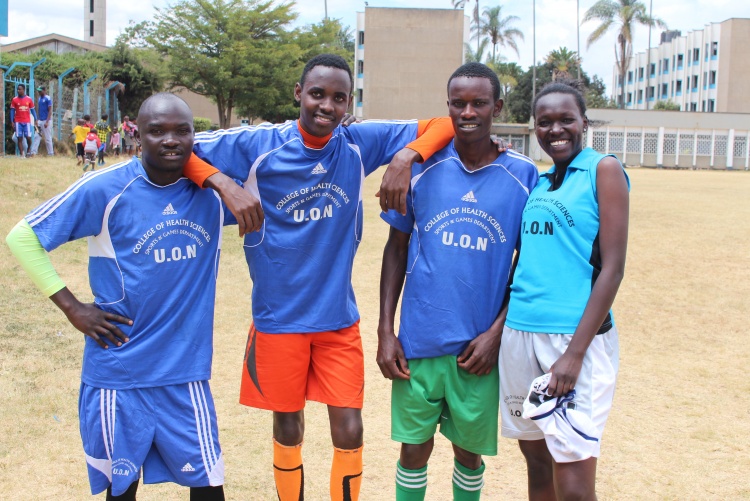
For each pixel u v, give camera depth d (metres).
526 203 3.44
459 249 3.46
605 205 3.07
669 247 12.03
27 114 18.59
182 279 3.29
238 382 5.75
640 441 4.82
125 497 3.28
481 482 3.73
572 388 3.02
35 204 11.63
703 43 67.38
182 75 39.66
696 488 4.17
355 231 3.67
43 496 3.87
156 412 3.25
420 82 56.41
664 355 6.74
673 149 48.78
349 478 3.53
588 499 2.98
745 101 63.47
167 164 3.15
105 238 3.23
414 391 3.53
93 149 18.56
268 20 40.69
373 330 7.44
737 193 23.09
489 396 3.51
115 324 3.22
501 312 3.51
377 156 3.73
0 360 5.73
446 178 3.50
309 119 3.39
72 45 41.47
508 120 64.75
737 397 5.67
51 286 3.17
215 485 3.34
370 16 55.78
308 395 3.69
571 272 3.14
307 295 3.53
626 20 54.56
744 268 10.48
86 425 3.26
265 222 3.52
